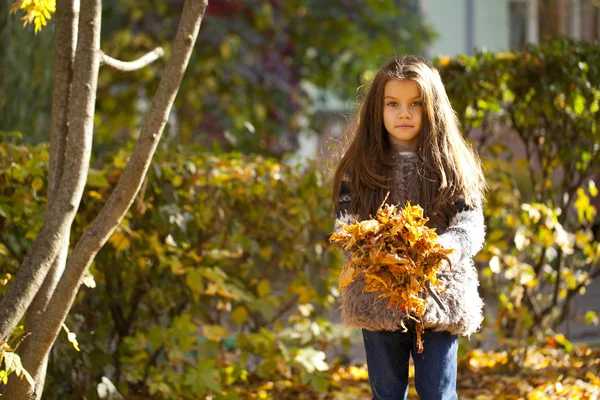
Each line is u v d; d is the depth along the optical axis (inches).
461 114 255.4
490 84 256.4
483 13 753.0
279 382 250.8
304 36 636.7
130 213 227.0
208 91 599.8
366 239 149.0
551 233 252.2
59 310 157.2
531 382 246.7
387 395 167.5
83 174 161.5
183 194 233.9
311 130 644.7
